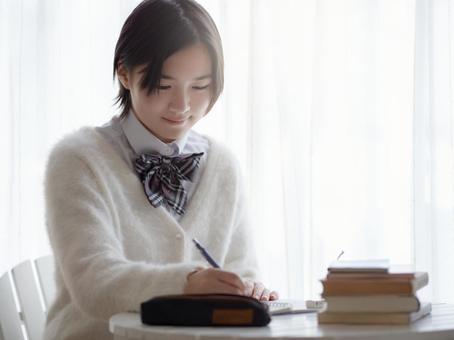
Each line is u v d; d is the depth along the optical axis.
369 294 1.38
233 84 2.71
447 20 2.50
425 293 2.47
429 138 2.49
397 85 2.58
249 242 2.11
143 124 1.96
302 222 2.61
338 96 2.60
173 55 1.82
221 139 2.73
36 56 2.90
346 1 2.60
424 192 2.49
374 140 2.57
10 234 2.89
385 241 2.57
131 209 1.88
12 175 2.90
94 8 2.88
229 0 2.72
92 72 2.87
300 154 2.62
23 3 2.92
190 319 1.39
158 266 1.63
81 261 1.69
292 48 2.64
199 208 1.98
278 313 1.57
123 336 1.41
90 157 1.86
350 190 2.59
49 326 1.86
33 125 2.91
